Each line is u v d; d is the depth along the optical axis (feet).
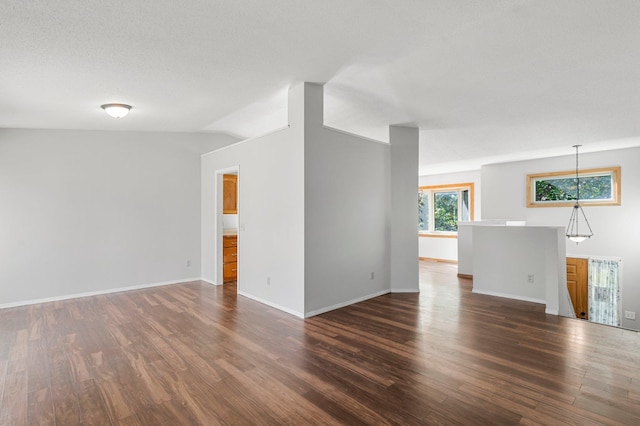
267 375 8.31
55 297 15.49
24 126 14.74
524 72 10.56
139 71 9.66
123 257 17.39
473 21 7.73
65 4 6.27
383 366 8.78
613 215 20.84
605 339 10.63
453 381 8.00
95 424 6.46
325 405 7.04
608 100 12.70
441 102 13.57
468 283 19.85
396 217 17.20
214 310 13.78
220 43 8.42
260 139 15.05
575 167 22.24
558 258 13.52
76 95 11.17
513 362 9.00
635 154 20.10
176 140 19.13
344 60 9.91
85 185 16.40
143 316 12.99
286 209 13.58
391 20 7.65
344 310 13.89
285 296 13.65
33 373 8.43
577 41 8.59
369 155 15.79
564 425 6.34
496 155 22.71
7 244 14.49
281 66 10.32
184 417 6.66
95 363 8.96
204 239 19.81
